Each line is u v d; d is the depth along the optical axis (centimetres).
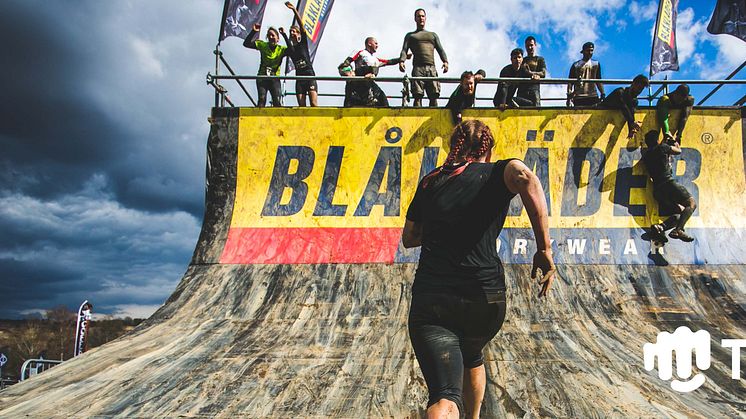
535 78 897
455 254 244
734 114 851
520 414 436
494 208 251
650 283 738
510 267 767
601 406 446
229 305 699
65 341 5144
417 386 486
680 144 846
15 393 490
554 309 679
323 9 1133
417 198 279
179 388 491
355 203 838
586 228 808
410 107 873
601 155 848
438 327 238
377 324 642
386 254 789
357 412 442
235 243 809
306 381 501
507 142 861
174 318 672
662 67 1079
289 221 826
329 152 863
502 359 544
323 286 735
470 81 830
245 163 862
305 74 995
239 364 543
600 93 1034
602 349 574
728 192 827
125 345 598
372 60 973
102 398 474
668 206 812
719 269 761
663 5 1091
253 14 1002
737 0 1041
